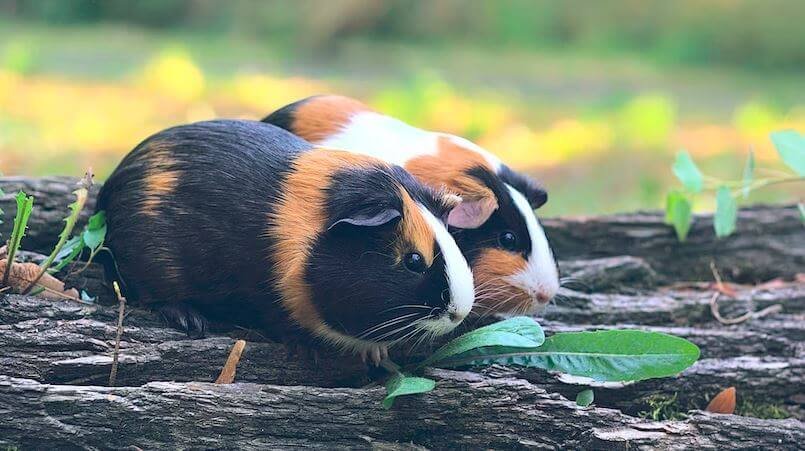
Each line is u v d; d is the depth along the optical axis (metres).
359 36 5.54
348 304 1.51
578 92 4.29
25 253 1.59
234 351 1.53
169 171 1.54
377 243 1.51
